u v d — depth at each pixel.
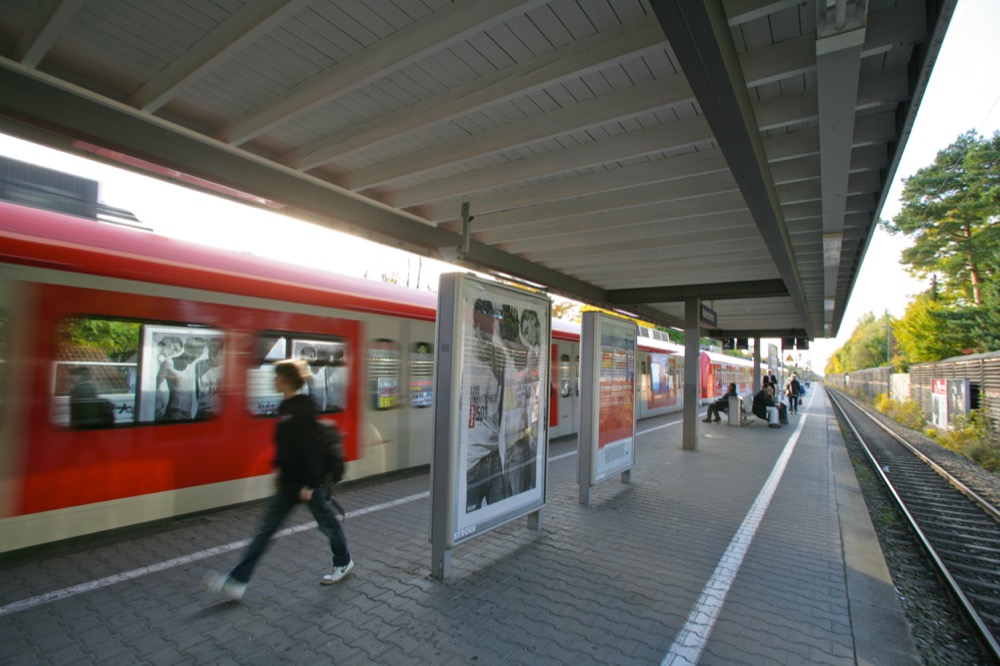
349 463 7.22
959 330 27.06
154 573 4.42
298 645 3.38
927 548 6.04
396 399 7.95
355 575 4.49
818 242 7.79
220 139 4.84
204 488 5.59
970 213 29.47
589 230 7.28
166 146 4.73
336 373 7.06
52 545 4.88
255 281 6.10
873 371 45.69
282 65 4.02
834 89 3.44
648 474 9.10
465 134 5.15
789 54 3.64
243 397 5.96
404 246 7.62
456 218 6.98
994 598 5.06
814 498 7.69
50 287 4.61
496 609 3.93
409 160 5.57
